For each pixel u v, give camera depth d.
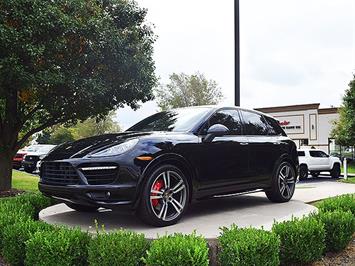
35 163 19.77
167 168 4.50
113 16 9.61
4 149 9.41
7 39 7.11
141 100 9.91
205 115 5.32
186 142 4.76
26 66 7.47
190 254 3.17
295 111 30.94
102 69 8.88
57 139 47.53
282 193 6.34
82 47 8.57
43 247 3.58
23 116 9.54
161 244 3.30
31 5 7.54
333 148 29.34
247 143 5.64
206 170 4.97
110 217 5.23
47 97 8.36
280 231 3.84
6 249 4.09
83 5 8.52
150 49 10.07
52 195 4.72
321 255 4.06
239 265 3.33
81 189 4.21
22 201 5.82
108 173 4.23
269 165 6.04
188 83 42.09
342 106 24.09
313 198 7.21
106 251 3.39
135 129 5.52
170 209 4.63
